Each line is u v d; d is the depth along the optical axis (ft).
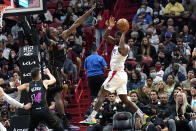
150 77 50.80
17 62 63.46
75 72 57.31
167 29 64.75
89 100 56.80
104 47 63.10
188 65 56.85
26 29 41.88
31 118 35.96
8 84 54.75
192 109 45.85
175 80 51.55
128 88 52.80
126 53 33.71
